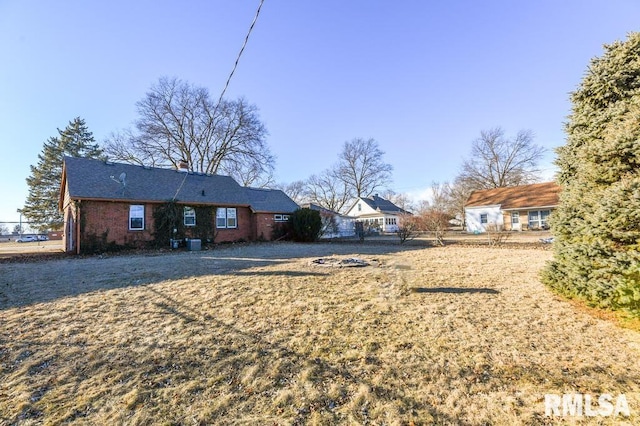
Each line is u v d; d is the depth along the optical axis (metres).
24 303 5.19
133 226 14.96
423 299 5.08
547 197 25.48
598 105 5.15
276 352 3.28
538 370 2.83
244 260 9.93
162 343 3.53
